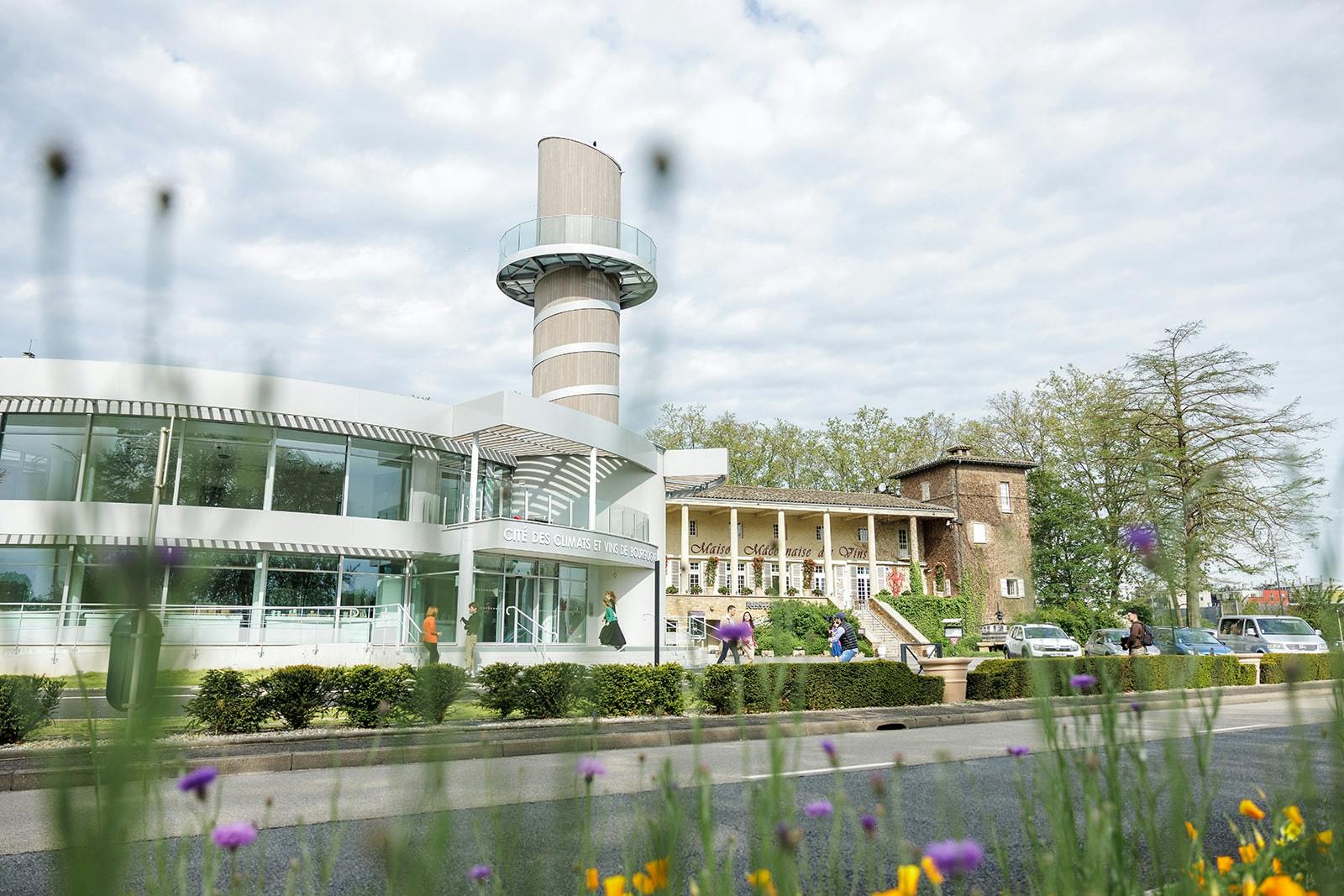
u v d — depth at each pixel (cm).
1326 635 224
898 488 5944
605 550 2819
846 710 1510
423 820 142
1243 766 819
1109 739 211
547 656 2450
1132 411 4228
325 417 2486
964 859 165
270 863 485
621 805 598
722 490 4397
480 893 180
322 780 841
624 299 3591
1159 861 223
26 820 654
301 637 2348
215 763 877
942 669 1728
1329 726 233
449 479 2800
